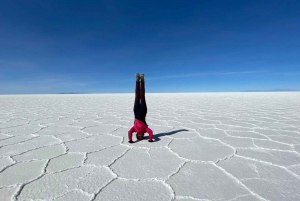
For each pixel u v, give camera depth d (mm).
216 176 1800
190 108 7719
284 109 7035
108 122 4676
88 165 2055
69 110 7234
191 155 2357
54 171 1904
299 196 1460
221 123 4449
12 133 3527
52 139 3107
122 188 1592
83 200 1419
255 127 3973
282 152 2438
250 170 1920
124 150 2551
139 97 2943
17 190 1544
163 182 1690
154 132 3605
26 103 10562
